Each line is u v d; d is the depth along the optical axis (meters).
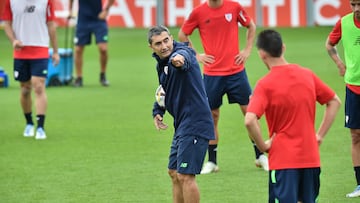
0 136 37.94
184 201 22.58
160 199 26.52
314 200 20.09
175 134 23.02
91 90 53.22
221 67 31.12
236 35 31.45
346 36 26.47
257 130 19.55
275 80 19.88
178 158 22.45
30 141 36.66
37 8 36.38
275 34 20.19
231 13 31.20
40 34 36.59
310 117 19.97
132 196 26.92
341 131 37.59
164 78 22.41
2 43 81.06
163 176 29.66
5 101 48.75
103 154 33.62
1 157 33.28
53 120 42.03
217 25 31.09
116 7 88.12
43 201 26.50
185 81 22.17
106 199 26.61
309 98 19.89
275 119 19.89
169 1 86.81
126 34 86.50
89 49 78.94
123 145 35.41
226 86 31.20
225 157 32.72
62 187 28.28
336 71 58.31
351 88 26.34
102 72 55.16
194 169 22.36
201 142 22.39
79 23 54.28
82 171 30.61
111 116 43.00
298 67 20.17
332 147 34.03
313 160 19.78
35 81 36.81
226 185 28.14
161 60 22.23
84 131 38.84
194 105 22.34
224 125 39.88
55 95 51.12
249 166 31.08
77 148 34.91
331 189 27.22
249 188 27.67
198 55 31.34
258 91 19.83
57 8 85.25
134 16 87.81
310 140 19.84
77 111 44.78
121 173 30.20
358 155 26.53
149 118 42.28
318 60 64.50
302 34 81.88
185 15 86.62
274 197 19.89
